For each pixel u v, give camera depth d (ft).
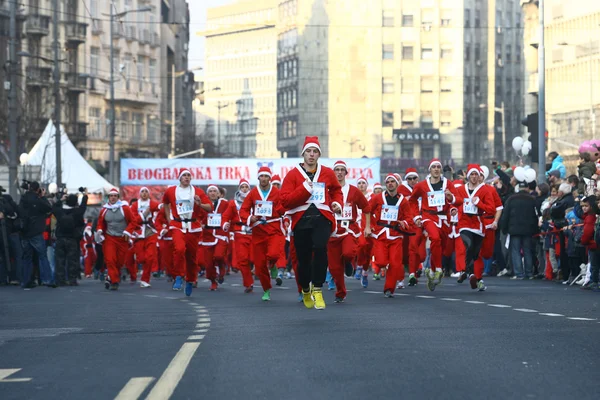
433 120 457.68
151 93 327.47
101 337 41.57
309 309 53.67
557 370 30.42
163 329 44.14
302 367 31.40
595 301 57.57
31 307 61.00
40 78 248.73
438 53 457.68
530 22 349.00
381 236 62.59
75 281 89.92
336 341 37.65
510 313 49.24
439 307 53.52
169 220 70.90
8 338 42.27
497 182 96.43
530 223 86.84
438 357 33.14
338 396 26.61
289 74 511.81
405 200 62.18
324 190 47.98
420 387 27.68
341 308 53.62
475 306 54.08
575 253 75.56
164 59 348.79
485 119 460.55
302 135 495.00
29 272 84.94
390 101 459.32
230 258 105.09
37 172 146.82
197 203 69.77
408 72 458.09
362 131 462.19
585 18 318.86
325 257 48.24
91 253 114.62
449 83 457.27
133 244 91.35
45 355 36.14
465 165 456.04
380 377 29.37
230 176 166.20
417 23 457.27
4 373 31.89
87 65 286.46
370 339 38.14
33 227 84.64
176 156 323.16
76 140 274.77
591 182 75.05
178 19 414.00
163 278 105.60
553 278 84.28
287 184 48.21
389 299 60.44
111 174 212.64
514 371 30.27
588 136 316.19
